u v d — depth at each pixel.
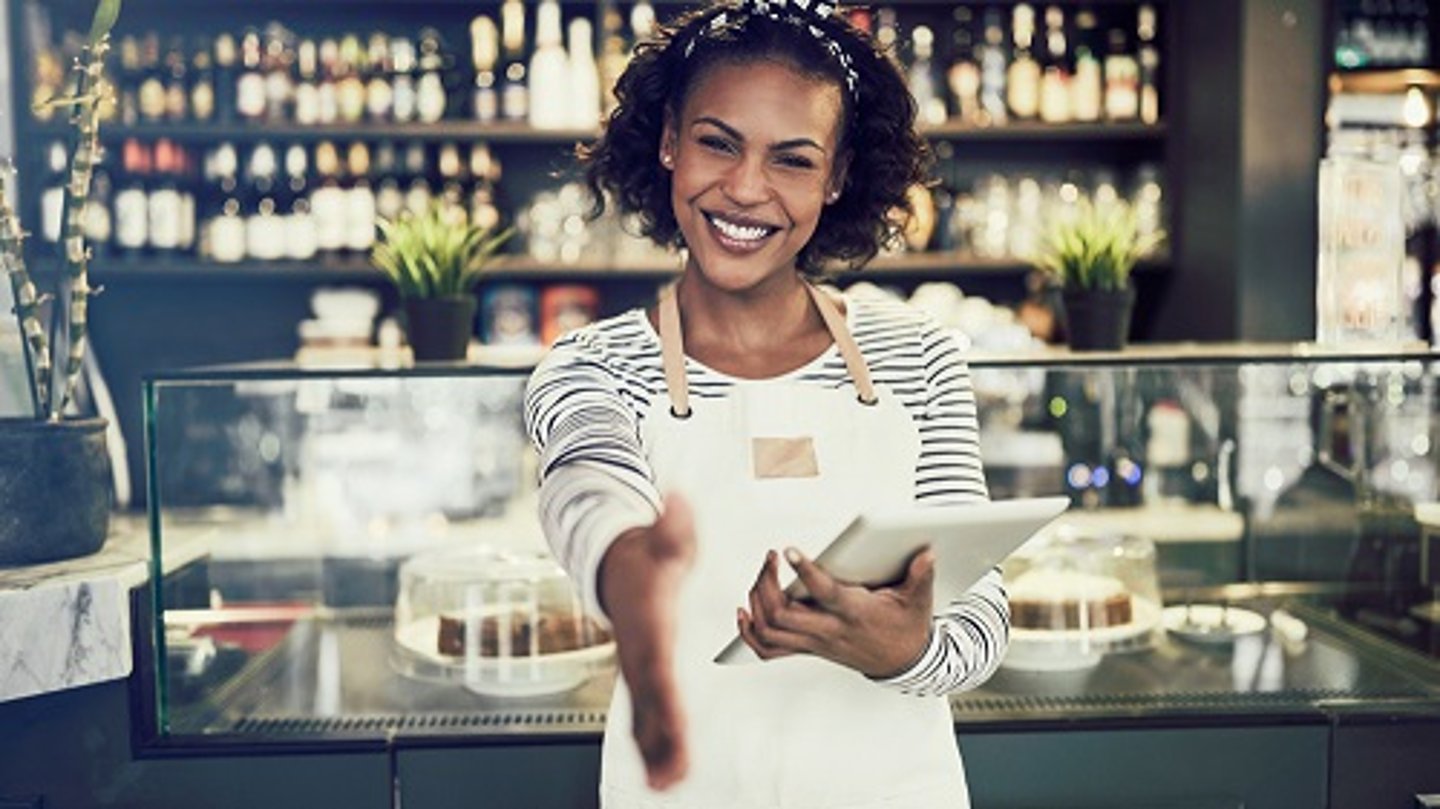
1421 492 2.11
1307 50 3.72
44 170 3.87
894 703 1.40
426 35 3.96
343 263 3.93
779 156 1.27
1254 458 2.15
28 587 1.62
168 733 1.80
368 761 1.78
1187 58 4.02
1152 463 2.16
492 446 2.17
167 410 1.82
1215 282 3.89
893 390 1.40
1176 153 4.06
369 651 2.07
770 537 1.34
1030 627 1.98
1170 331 4.18
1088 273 2.19
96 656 1.67
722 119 1.26
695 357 1.38
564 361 1.32
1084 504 2.17
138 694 1.76
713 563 1.34
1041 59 4.08
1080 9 4.12
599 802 1.76
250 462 1.99
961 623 1.29
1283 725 1.84
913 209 1.53
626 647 0.91
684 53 1.37
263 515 2.02
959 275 4.25
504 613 1.91
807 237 1.30
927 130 3.95
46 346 1.78
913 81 3.99
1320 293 2.38
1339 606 2.15
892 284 4.23
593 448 1.12
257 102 3.90
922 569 1.03
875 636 1.03
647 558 0.92
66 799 1.77
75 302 1.78
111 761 1.77
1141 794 1.84
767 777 1.37
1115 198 4.14
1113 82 4.03
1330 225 2.36
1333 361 2.10
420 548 2.20
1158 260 4.11
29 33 3.83
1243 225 3.74
